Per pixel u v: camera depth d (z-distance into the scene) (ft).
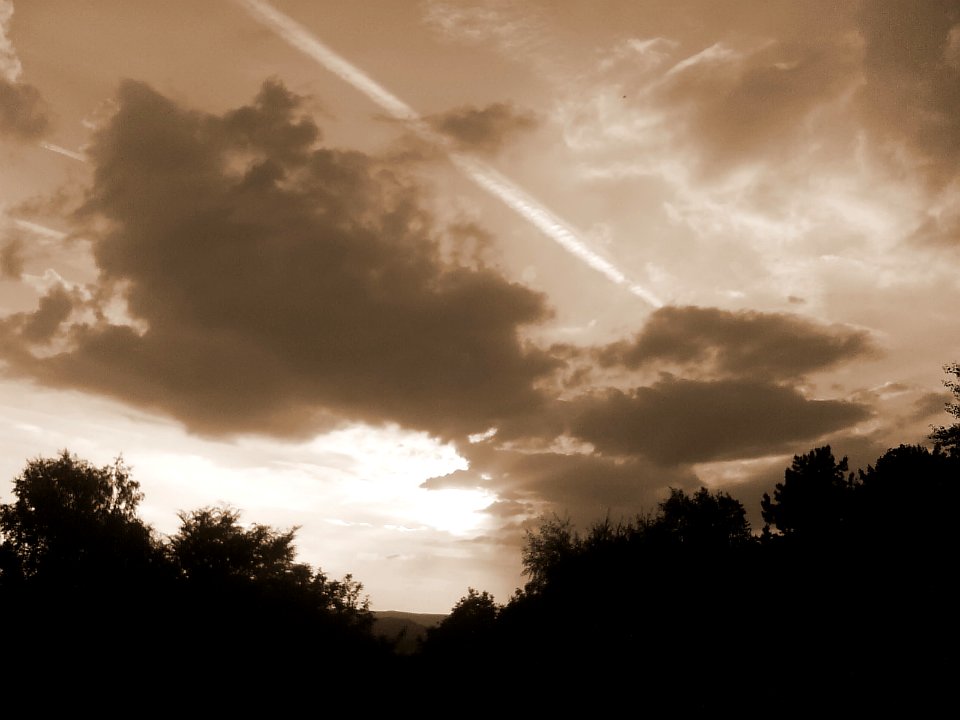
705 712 97.66
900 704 88.63
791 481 185.26
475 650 118.93
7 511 129.80
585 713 102.06
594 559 131.23
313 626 113.09
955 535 130.31
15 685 89.35
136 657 96.17
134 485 142.82
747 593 127.34
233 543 125.90
